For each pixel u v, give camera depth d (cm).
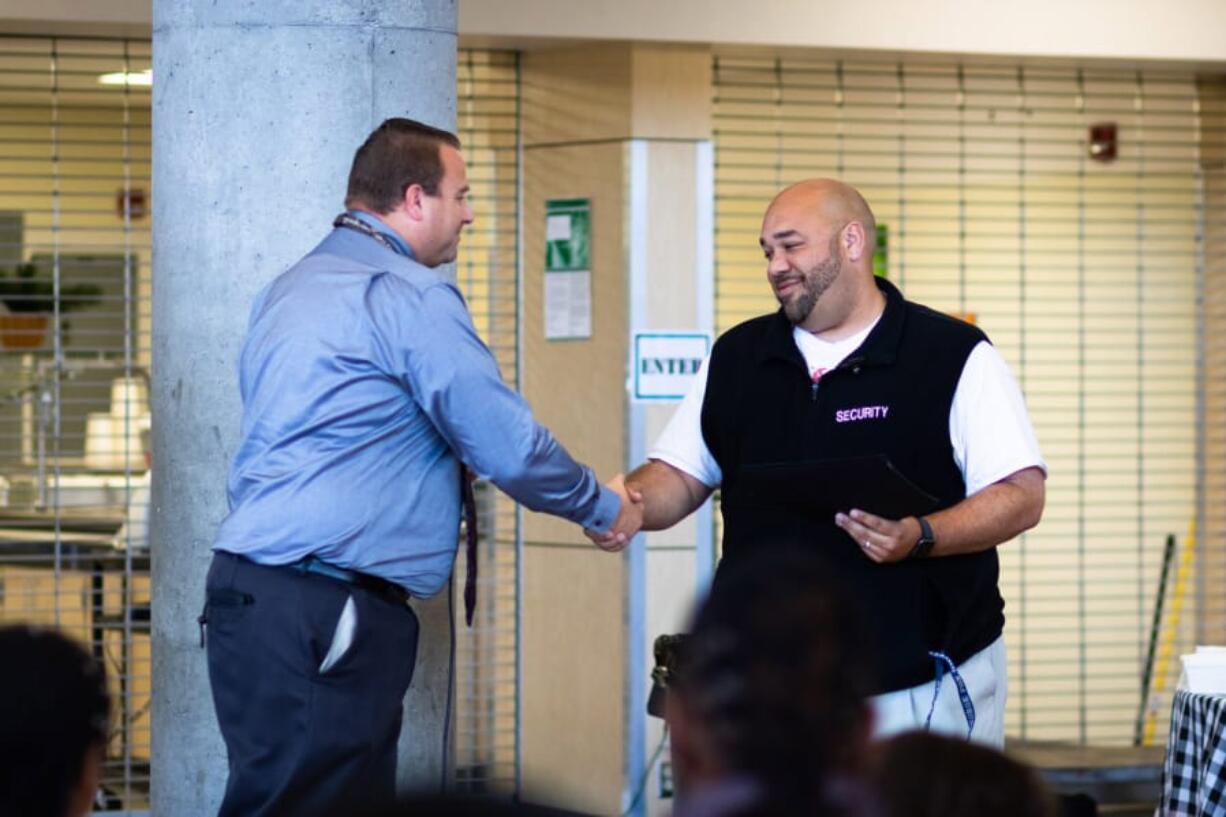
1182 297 1212
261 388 455
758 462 524
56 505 950
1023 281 1180
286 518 447
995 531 495
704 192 883
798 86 947
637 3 851
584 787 892
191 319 546
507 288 915
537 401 912
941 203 1118
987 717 515
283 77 541
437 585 467
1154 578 1258
